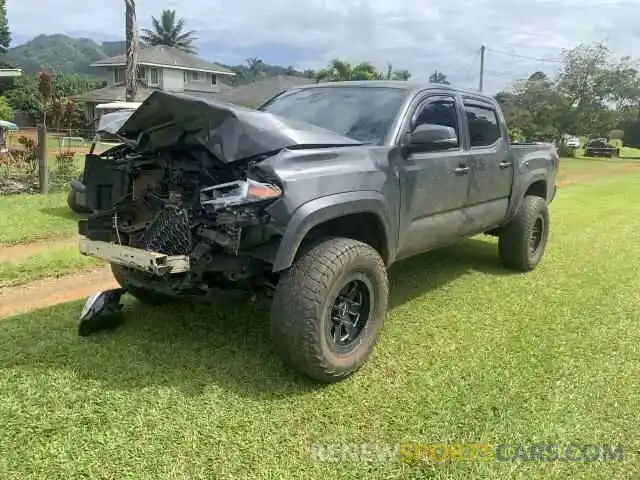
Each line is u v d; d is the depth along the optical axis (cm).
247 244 340
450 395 350
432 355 407
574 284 593
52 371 359
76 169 1296
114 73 5206
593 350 423
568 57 4147
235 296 371
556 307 518
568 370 388
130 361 377
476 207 529
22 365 367
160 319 449
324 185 348
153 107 344
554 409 337
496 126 565
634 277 624
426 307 510
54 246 693
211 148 332
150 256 336
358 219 396
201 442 295
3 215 858
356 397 345
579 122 4072
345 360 361
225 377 361
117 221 400
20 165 1248
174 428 305
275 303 344
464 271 632
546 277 616
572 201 1292
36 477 265
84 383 346
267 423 314
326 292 341
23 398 328
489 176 534
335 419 320
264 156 339
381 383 363
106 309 419
